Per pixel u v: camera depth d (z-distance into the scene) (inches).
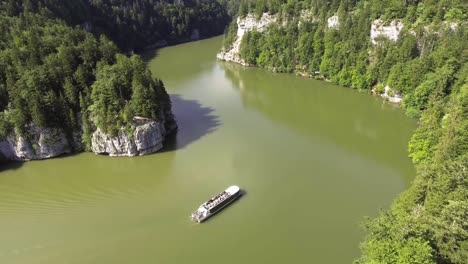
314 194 3078.2
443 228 1737.2
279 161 3580.2
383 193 3070.9
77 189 3250.5
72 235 2691.9
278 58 6722.4
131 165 3590.1
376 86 5216.5
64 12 7126.0
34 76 3686.0
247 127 4328.3
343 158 3614.7
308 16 6747.1
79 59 4180.6
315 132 4180.6
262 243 2578.7
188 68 7116.1
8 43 4367.6
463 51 4156.0
